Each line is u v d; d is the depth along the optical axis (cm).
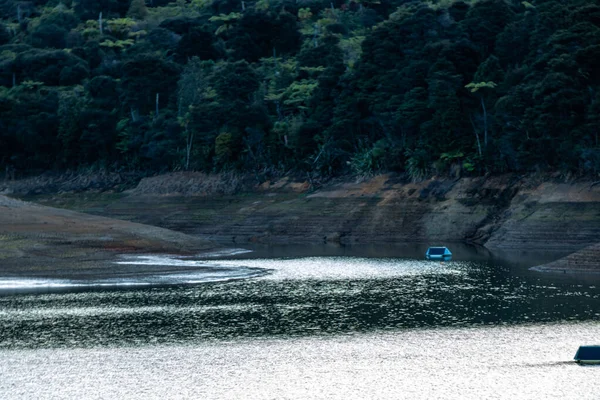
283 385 6550
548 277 11944
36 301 10069
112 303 9931
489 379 6675
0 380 6669
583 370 6900
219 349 7594
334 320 8844
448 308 9462
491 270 12925
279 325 8606
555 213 16988
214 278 12231
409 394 6344
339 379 6694
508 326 8406
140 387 6500
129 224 17300
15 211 16862
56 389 6444
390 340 7894
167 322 8775
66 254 13662
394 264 14088
